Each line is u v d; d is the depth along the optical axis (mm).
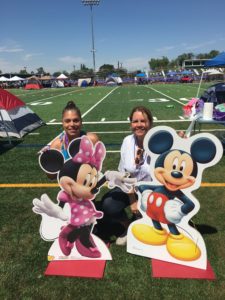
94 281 2787
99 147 3025
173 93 27078
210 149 2840
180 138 2877
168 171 2949
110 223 3674
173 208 2988
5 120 8617
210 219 3809
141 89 36500
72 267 2969
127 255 3131
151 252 3062
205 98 7844
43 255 3176
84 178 3055
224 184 4938
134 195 3350
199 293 2605
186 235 2973
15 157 6875
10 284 2770
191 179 2924
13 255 3186
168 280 2768
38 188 4996
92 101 21094
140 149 3355
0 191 4918
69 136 3385
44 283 2773
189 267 2910
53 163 3033
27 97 27984
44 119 12875
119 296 2604
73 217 3105
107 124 10898
